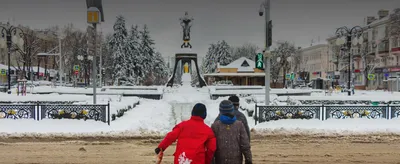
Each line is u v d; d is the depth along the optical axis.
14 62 70.38
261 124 14.94
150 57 77.12
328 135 12.84
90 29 16.64
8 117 14.95
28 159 9.24
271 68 79.44
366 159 9.48
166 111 22.44
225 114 5.52
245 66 81.81
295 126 14.41
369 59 69.38
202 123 5.45
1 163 8.82
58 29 72.12
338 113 16.00
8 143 11.17
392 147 10.96
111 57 70.00
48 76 73.50
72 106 14.98
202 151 5.27
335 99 23.55
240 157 5.45
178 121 17.55
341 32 31.14
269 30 17.30
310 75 99.50
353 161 9.27
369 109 16.17
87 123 14.44
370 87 66.38
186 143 5.29
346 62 72.38
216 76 80.44
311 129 13.48
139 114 18.66
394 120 15.65
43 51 68.56
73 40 66.56
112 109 15.80
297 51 92.06
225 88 44.12
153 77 78.25
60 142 11.45
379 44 66.69
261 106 15.45
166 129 14.48
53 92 33.25
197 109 5.51
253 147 10.91
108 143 11.40
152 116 18.14
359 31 30.84
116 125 14.40
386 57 65.00
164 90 41.41
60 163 8.91
